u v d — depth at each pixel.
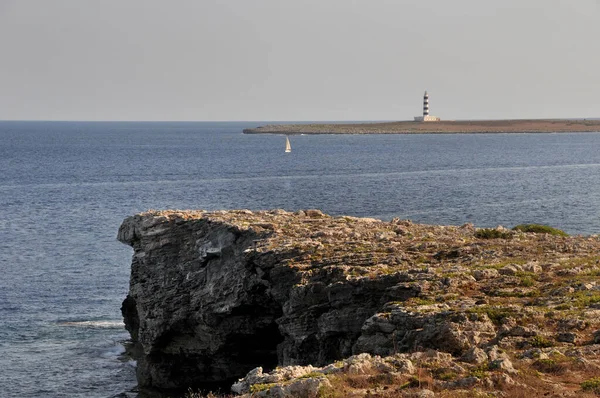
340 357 58.38
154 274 83.06
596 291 50.28
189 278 79.75
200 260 78.69
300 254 66.31
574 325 42.97
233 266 73.69
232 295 72.19
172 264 82.44
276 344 76.44
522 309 46.03
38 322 96.19
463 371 36.00
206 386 78.00
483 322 44.44
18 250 135.50
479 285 54.00
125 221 88.12
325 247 68.06
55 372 80.38
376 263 62.09
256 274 69.88
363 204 187.50
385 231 76.25
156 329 80.38
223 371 78.31
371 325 48.91
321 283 60.47
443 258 63.78
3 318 97.12
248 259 68.75
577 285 51.97
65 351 86.94
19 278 115.69
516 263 59.44
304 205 185.75
